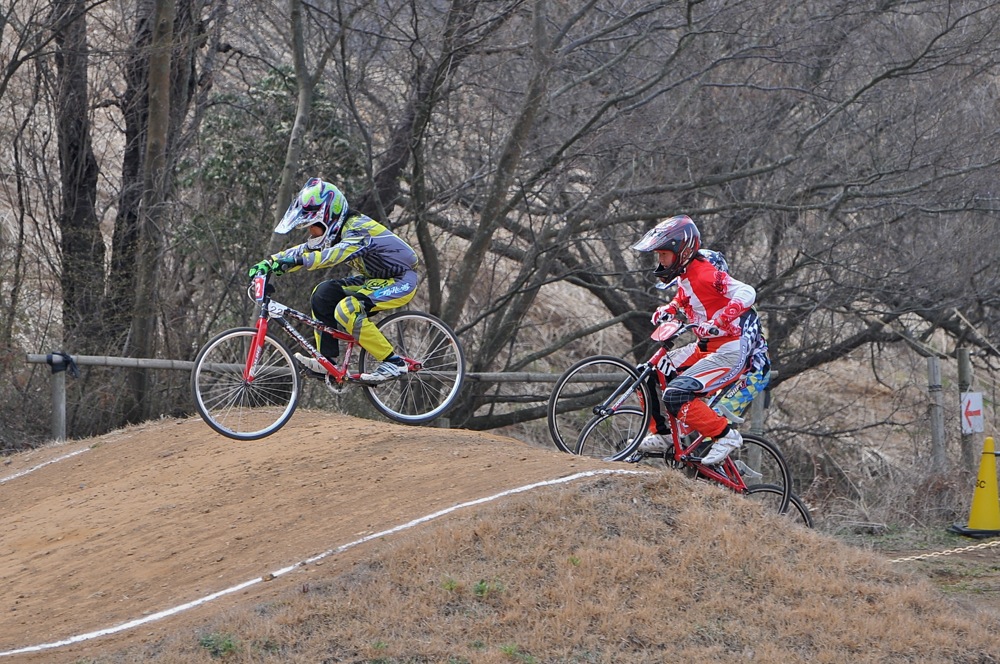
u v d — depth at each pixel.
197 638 13.34
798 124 39.41
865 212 37.91
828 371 45.34
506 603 13.88
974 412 30.34
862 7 37.50
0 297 32.50
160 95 33.38
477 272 35.94
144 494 20.75
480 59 34.94
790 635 13.84
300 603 13.88
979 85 38.56
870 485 32.69
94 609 15.36
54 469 24.62
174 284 35.25
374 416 33.03
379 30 34.75
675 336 18.89
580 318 46.50
